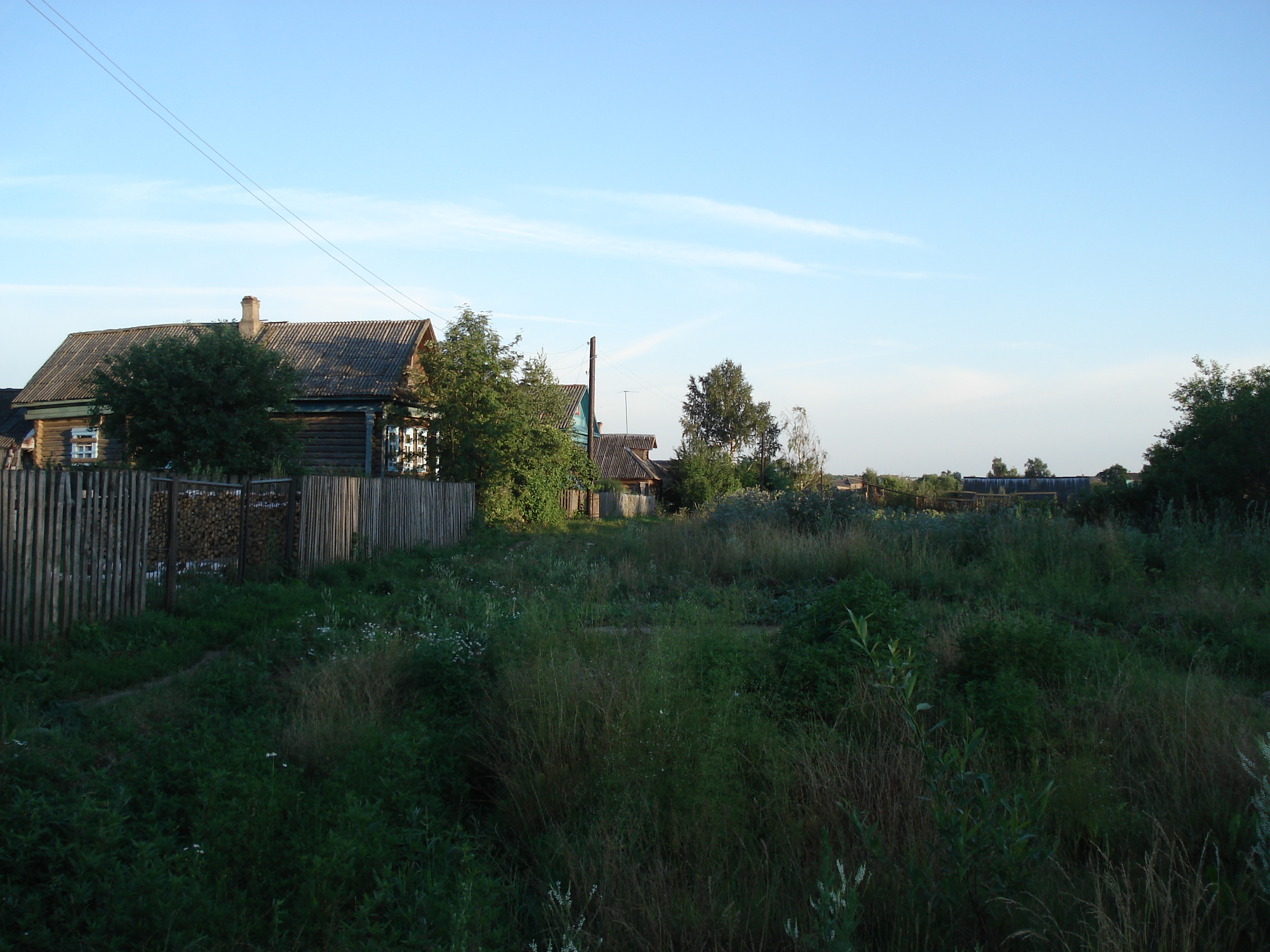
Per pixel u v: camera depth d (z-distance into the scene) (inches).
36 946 108.6
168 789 158.2
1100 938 116.4
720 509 637.9
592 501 1402.6
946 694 214.4
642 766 168.6
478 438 892.0
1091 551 429.4
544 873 149.5
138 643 284.7
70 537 278.4
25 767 152.8
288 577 422.9
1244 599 331.0
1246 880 133.0
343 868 129.6
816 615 237.1
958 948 124.6
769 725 188.2
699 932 127.2
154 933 112.6
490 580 471.5
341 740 186.4
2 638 253.8
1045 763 177.0
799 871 143.4
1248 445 553.6
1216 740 173.8
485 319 937.5
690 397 3006.9
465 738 200.5
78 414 959.6
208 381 655.1
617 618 350.3
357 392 892.6
